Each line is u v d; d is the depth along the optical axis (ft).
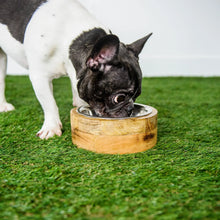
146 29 7.78
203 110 3.70
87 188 2.03
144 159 2.39
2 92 3.58
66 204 1.89
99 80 2.52
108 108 2.59
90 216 1.79
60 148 2.59
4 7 3.10
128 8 7.63
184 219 1.77
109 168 2.26
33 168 2.28
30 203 1.90
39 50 2.77
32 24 2.85
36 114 3.41
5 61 3.58
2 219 1.78
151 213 1.81
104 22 7.70
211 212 1.81
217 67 7.77
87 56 2.65
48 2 2.95
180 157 2.42
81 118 2.50
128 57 2.57
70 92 4.94
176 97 4.54
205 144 2.67
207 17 7.61
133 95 2.56
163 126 3.12
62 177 2.16
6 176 2.17
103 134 2.45
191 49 7.84
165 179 2.12
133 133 2.47
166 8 7.63
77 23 2.83
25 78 6.47
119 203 1.89
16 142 2.70
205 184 2.06
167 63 7.84
